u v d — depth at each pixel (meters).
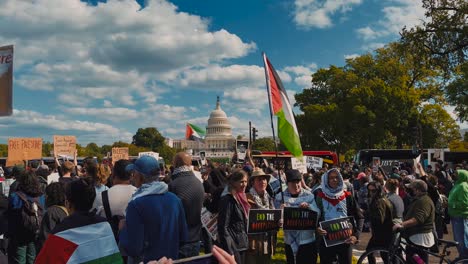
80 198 3.38
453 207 8.39
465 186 8.34
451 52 26.09
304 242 6.48
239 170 5.82
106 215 5.06
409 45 27.27
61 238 3.13
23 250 6.80
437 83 55.00
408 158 36.00
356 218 6.81
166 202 4.15
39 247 5.61
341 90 58.88
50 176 10.70
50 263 3.09
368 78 56.88
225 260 2.37
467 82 34.78
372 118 51.09
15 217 6.72
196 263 2.36
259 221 5.91
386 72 55.12
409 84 55.97
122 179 5.32
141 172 4.25
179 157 5.78
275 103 7.50
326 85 62.25
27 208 6.75
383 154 36.47
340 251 6.68
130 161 5.54
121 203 5.08
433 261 7.73
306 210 6.45
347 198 6.81
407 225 7.21
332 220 6.49
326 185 6.76
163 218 4.05
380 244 7.38
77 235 3.19
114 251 3.33
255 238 5.97
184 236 4.35
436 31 25.61
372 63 57.19
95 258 3.21
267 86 7.37
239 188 5.78
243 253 5.93
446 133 57.66
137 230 3.91
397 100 51.25
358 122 53.34
